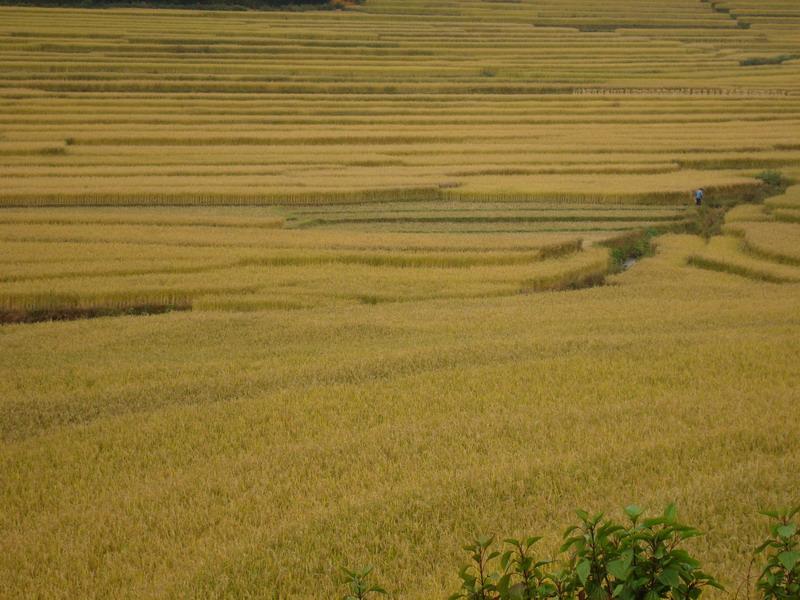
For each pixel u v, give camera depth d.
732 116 105.75
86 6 181.00
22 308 37.59
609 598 7.67
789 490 15.68
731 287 41.72
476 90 128.88
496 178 71.56
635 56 163.25
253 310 38.22
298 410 22.62
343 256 46.31
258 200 63.28
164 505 16.81
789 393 22.48
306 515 15.73
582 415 21.34
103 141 86.69
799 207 61.38
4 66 124.44
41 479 18.45
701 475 16.59
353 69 136.62
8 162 74.69
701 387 23.75
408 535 14.77
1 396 24.28
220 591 13.05
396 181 68.19
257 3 196.38
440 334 31.80
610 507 15.41
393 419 21.75
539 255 47.62
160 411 22.69
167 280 40.72
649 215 60.16
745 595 11.71
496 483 16.84
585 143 88.88
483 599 8.62
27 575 14.08
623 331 31.94
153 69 130.00
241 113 105.69
